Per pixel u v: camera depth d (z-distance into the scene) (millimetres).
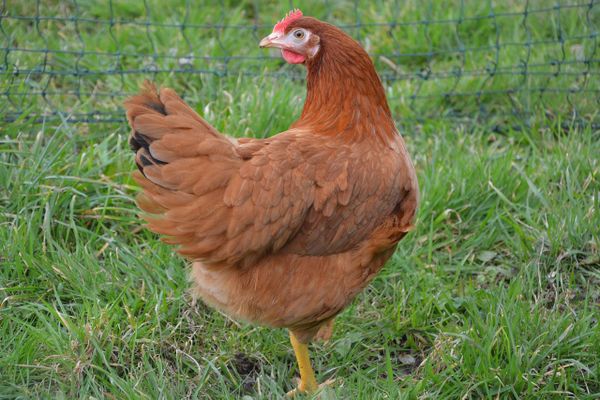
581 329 1767
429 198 1973
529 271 1880
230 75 2219
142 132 1564
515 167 2051
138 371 1719
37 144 1951
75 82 2221
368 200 1643
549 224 1925
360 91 1674
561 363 1741
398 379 1752
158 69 2230
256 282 1631
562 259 1901
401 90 2256
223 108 2131
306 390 1723
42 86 2178
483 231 1968
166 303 1802
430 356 1755
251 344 1800
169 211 1575
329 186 1617
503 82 2266
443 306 1835
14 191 1892
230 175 1577
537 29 2387
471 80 2268
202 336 1800
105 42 2287
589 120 2205
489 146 2160
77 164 1938
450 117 2232
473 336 1745
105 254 1881
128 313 1764
